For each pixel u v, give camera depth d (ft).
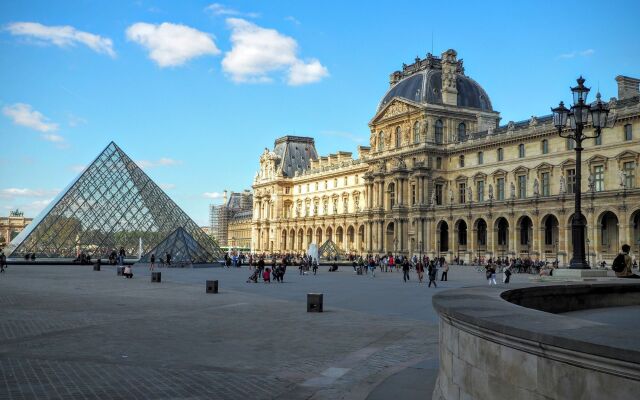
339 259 512.22
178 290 178.50
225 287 198.80
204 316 113.91
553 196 361.92
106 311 118.73
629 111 337.31
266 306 134.82
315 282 238.48
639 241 337.93
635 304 70.54
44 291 164.55
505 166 425.28
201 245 379.76
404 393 56.29
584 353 26.89
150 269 322.14
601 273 116.67
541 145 398.62
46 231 368.89
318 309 123.75
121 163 413.18
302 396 56.34
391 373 65.57
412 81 507.30
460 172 466.29
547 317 35.27
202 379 62.23
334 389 59.00
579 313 62.90
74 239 376.27
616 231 348.59
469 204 426.92
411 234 475.31
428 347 82.38
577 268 121.19
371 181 529.45
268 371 66.64
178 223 408.46
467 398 38.52
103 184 399.44
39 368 65.62
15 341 82.28
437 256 451.94
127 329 95.04
